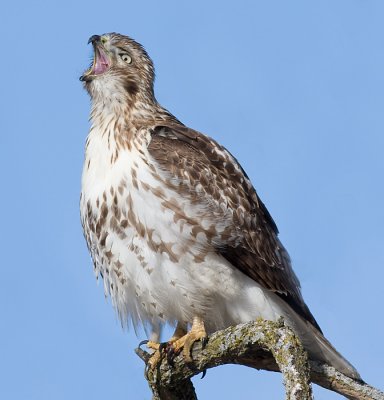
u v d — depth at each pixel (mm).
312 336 13359
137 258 12930
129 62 14547
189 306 13023
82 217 13500
